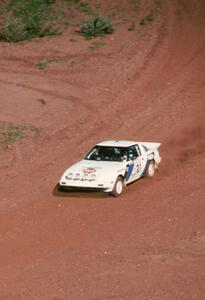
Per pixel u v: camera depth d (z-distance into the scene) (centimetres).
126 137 7150
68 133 7344
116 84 8888
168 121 7544
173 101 8188
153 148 5806
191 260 3812
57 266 3897
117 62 9731
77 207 4962
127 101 8281
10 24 11275
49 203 5116
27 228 4616
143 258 3903
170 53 9975
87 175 5084
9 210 5044
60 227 4588
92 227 4541
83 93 8650
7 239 4434
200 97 8238
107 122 7644
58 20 12331
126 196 5153
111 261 3897
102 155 5400
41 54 10256
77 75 9312
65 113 8000
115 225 4547
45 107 8194
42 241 4356
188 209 4759
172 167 6009
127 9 12794
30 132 7369
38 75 9369
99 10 12925
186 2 12862
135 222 4578
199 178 5506
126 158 5344
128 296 3381
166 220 4572
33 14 12788
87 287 3541
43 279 3712
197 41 10462
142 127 7425
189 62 9544
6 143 6994
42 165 6328
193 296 3325
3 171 6181
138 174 5472
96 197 5150
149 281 3553
